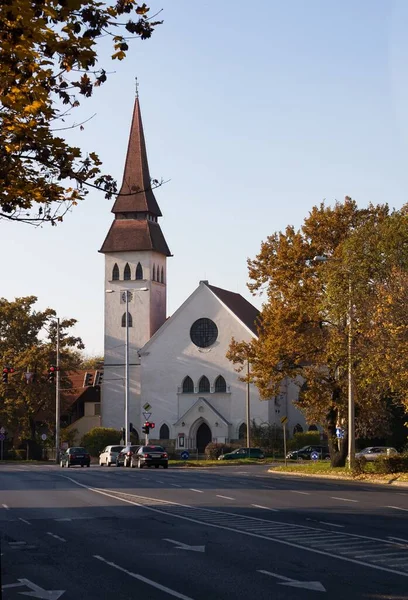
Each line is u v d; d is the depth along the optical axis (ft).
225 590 42.80
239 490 115.55
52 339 293.43
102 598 41.37
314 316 163.84
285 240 174.60
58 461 263.90
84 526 72.95
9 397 285.23
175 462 233.55
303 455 265.13
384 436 231.50
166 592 42.60
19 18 39.01
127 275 317.83
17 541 63.41
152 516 80.53
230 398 291.17
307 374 167.94
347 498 99.81
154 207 323.16
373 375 132.57
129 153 322.55
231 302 307.99
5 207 50.62
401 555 53.57
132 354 311.06
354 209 173.47
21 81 42.98
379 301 128.88
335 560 51.96
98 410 339.16
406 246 139.74
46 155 46.98
